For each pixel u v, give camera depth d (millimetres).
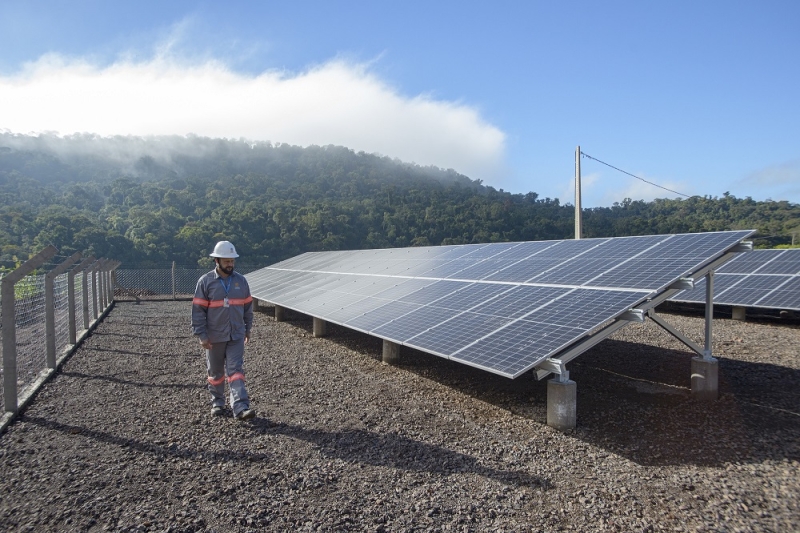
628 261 8086
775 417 6605
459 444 5727
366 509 4223
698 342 11602
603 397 7504
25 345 10992
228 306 6566
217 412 6750
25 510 4180
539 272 9367
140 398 7590
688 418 6578
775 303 13656
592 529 3949
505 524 4012
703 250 7215
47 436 5969
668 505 4324
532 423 6441
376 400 7457
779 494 4516
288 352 11102
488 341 6805
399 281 12727
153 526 3930
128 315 17625
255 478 4816
